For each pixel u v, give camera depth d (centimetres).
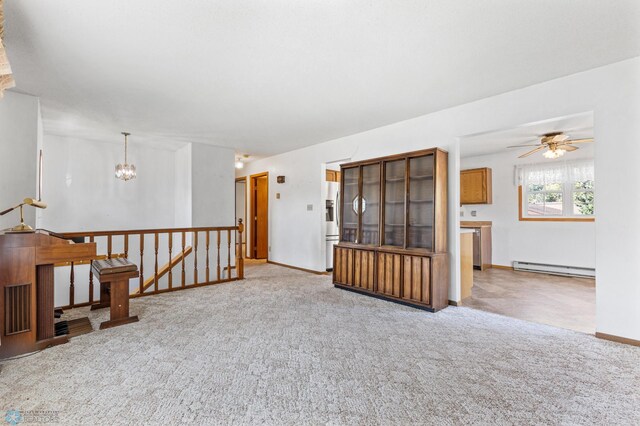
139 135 512
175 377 206
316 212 574
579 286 481
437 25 209
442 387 198
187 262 557
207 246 474
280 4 187
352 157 502
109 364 223
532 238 598
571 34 220
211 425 160
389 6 189
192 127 461
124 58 253
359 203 436
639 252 252
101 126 458
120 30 213
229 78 292
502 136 484
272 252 688
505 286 481
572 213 565
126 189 589
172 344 258
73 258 259
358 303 378
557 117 293
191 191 561
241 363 226
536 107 306
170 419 165
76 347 251
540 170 588
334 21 204
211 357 235
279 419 166
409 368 221
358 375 211
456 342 266
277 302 381
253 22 205
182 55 248
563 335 281
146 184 612
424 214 374
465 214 692
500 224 639
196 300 388
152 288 516
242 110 384
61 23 204
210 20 203
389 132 445
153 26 209
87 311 340
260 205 770
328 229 579
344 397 186
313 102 354
